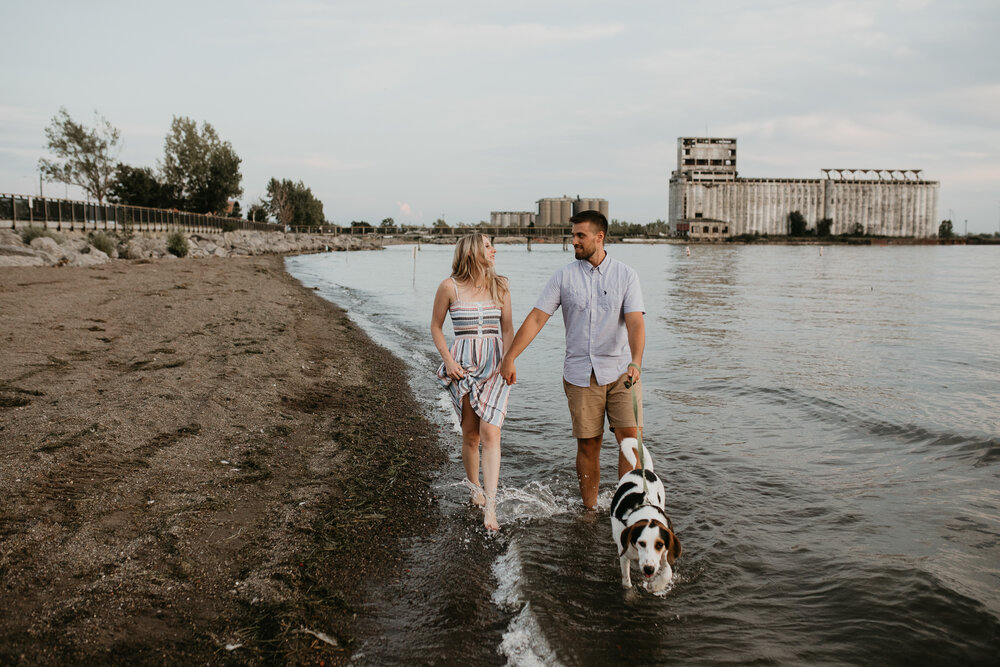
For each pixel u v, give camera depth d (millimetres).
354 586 3715
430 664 3088
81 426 5355
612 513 4113
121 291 15734
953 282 30438
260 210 122875
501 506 4930
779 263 56750
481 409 4633
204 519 4227
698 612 3561
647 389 8609
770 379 8961
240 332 11125
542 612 3508
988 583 3676
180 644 3023
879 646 3193
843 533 4402
